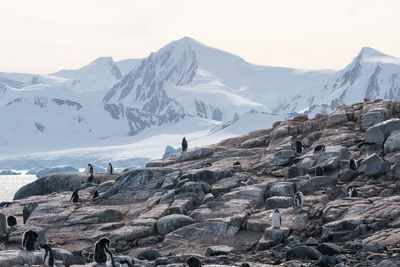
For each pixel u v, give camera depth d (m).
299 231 31.39
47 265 21.98
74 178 56.75
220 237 31.97
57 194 49.34
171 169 45.66
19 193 57.41
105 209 37.97
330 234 29.89
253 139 57.09
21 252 23.12
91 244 32.94
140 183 44.44
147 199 41.50
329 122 53.78
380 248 26.56
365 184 38.28
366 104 56.75
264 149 51.53
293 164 43.66
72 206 41.25
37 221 37.69
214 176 42.53
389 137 43.50
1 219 32.78
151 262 27.42
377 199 33.75
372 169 39.09
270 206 35.72
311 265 24.28
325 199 35.56
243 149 52.88
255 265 24.69
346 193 36.72
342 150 43.56
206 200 38.16
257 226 32.22
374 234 28.97
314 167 41.78
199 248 31.09
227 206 36.09
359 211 31.83
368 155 43.84
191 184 39.84
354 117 53.62
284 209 34.22
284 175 43.25
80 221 36.78
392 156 41.59
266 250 29.28
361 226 29.64
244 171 45.91
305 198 35.84
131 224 35.06
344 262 24.39
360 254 25.73
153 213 36.44
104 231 35.06
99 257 23.08
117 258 25.16
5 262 21.45
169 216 34.81
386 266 22.64
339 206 32.84
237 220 32.75
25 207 41.09
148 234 34.03
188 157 54.75
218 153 53.47
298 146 47.81
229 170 44.16
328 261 24.19
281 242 30.42
